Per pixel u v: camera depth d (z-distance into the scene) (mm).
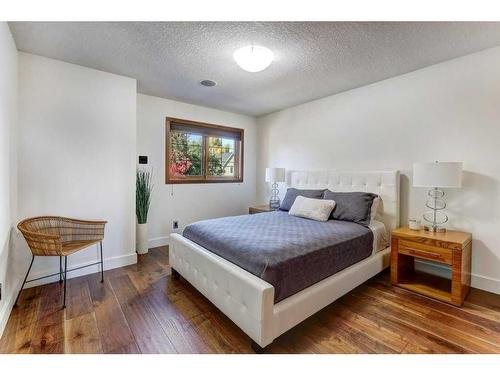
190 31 2031
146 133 3660
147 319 1917
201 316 1966
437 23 1896
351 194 3008
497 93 2275
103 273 2777
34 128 2418
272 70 2766
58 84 2541
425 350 1584
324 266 1983
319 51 2326
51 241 2076
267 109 4402
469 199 2455
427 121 2703
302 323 1880
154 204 3789
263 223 2744
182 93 3566
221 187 4566
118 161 2953
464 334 1744
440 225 2650
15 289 2193
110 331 1764
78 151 2676
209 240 2238
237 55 2172
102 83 2809
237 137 4754
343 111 3490
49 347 1594
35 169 2430
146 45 2252
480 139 2373
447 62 2543
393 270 2506
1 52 1799
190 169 4254
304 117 4039
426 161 2723
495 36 2080
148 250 3623
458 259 2096
